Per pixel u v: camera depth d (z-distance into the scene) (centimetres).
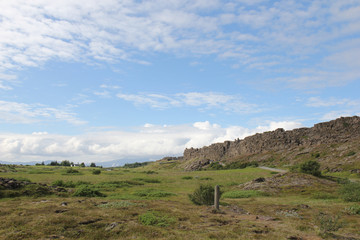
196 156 19238
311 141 10656
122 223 1166
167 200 2153
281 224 1287
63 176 5166
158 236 1010
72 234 992
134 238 985
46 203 1652
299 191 2755
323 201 2116
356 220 1376
